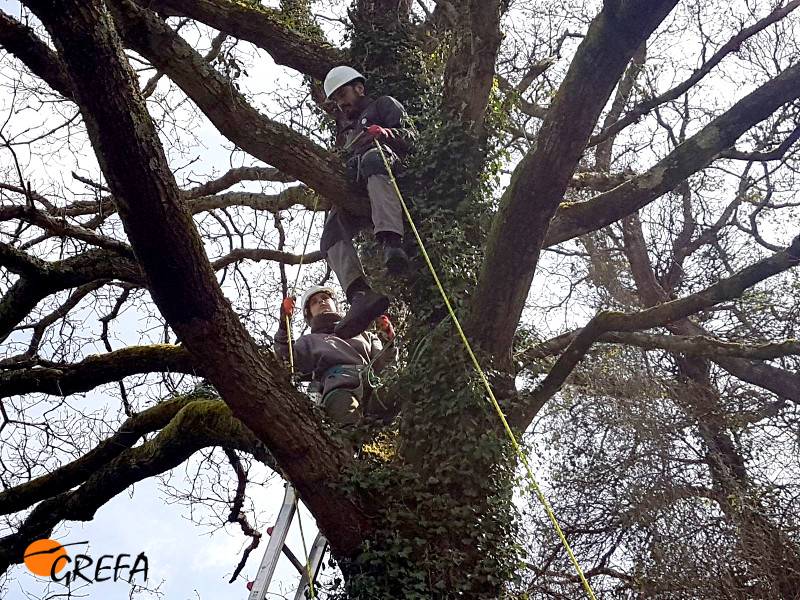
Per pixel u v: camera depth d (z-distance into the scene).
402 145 7.25
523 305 6.65
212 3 8.51
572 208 7.37
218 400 7.55
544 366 7.31
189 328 5.57
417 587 5.72
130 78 5.10
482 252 7.06
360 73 8.13
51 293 7.53
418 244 7.06
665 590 8.26
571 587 8.12
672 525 8.58
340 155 7.43
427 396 6.53
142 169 5.12
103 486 7.81
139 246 5.32
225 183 9.46
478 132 7.34
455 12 7.77
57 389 7.70
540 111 9.69
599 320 7.14
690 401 9.54
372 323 7.38
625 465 8.98
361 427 6.62
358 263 7.00
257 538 8.99
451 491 6.25
